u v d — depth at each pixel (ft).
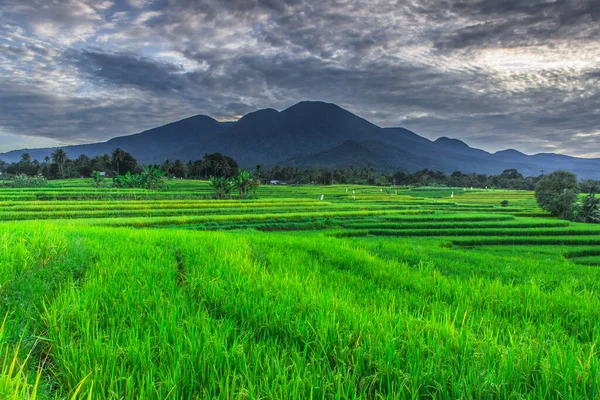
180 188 334.44
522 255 84.48
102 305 18.33
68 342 14.21
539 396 11.78
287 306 18.90
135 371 12.55
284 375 11.78
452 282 31.14
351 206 190.80
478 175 619.26
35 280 20.92
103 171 469.16
